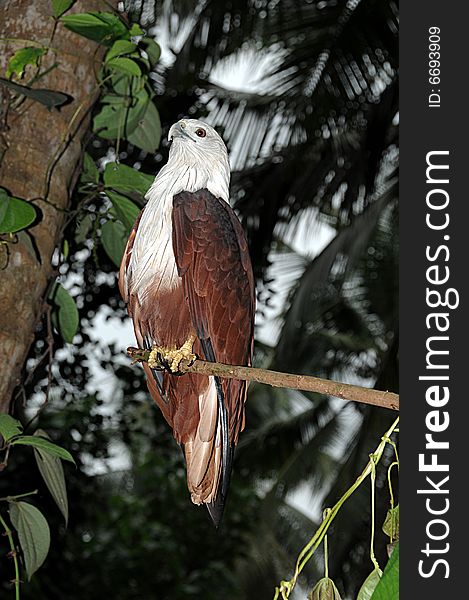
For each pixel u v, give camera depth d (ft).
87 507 23.66
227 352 10.02
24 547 9.15
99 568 25.98
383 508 19.92
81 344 18.49
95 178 11.81
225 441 9.70
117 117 11.73
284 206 25.00
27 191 9.69
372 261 29.43
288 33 23.71
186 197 10.52
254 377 7.14
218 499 9.62
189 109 23.90
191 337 10.03
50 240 9.84
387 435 6.15
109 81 11.55
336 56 23.76
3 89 9.75
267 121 24.53
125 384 21.15
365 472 6.05
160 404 10.19
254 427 34.96
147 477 29.91
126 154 19.33
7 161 9.66
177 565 27.76
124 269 10.85
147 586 27.09
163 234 10.37
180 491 30.14
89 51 10.28
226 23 23.49
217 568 29.43
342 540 22.08
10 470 17.80
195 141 11.20
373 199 24.40
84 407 21.01
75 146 10.23
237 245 10.50
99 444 22.06
